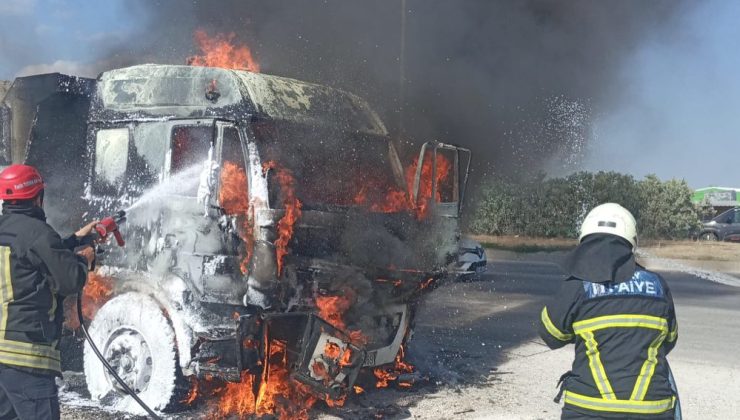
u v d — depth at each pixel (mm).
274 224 4703
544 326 3035
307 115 5484
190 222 4906
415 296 5551
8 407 3352
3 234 3352
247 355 4598
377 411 5008
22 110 6066
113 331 5039
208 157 4930
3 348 3271
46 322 3391
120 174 5379
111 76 5570
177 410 4902
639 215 20500
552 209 20359
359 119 6051
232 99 5051
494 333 8070
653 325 2836
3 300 3297
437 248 5625
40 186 3520
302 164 5223
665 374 2844
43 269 3369
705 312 9891
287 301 4730
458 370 6320
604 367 2820
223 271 4754
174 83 5234
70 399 5109
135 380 4922
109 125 5480
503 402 5371
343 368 4723
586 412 2826
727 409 5383
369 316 5156
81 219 5531
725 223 22078
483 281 12781
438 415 5000
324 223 5000
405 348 5809
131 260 5145
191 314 4836
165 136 5176
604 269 2891
